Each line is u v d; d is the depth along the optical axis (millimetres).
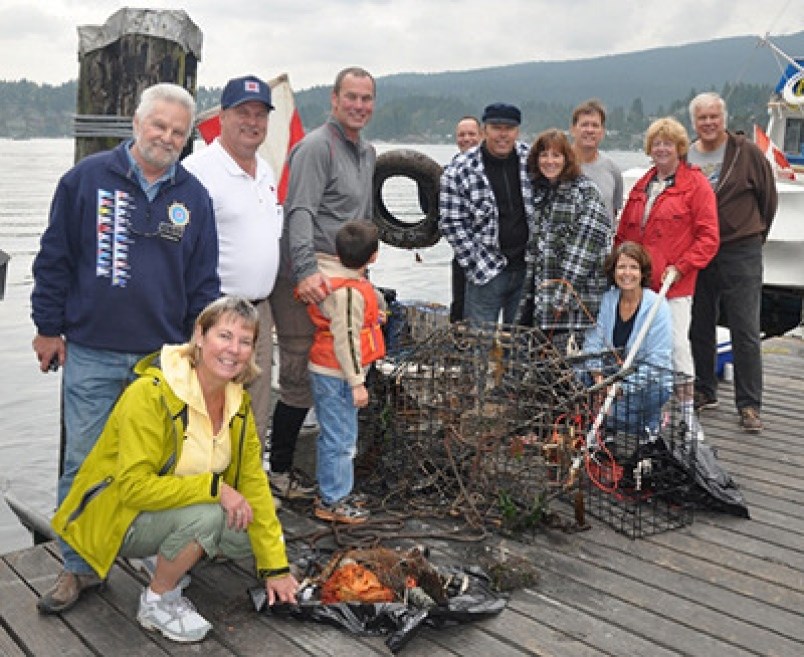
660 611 3525
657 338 5016
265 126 3984
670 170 5477
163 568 3225
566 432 4348
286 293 4410
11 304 22469
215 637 3287
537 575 3801
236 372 3176
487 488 4430
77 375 3469
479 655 3182
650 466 4562
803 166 11523
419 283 25969
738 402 6109
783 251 10086
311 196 4242
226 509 3182
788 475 5207
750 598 3660
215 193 3916
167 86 3352
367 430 4840
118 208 3357
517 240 5301
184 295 3557
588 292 5195
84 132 4754
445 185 5309
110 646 3207
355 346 4051
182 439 3156
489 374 4391
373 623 3328
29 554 3951
